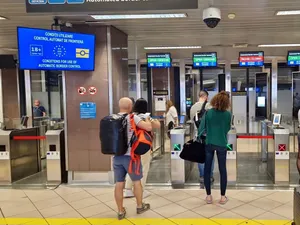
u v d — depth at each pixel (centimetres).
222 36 648
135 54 870
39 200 438
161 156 748
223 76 1094
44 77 891
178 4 306
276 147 484
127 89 611
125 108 372
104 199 437
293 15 480
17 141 557
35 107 841
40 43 415
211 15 401
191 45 750
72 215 378
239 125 1073
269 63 1074
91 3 314
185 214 371
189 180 525
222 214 368
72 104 513
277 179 484
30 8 319
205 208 389
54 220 363
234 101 1073
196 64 818
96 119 509
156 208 393
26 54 406
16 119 841
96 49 506
